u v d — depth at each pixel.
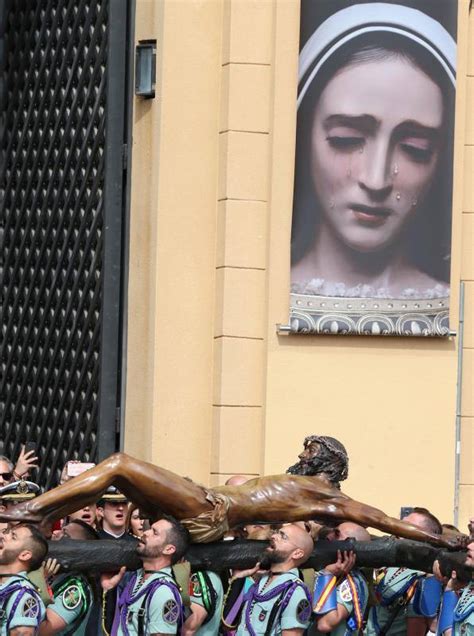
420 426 19.02
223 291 18.97
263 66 19.17
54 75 21.23
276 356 18.88
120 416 19.56
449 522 18.95
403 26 19.03
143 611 13.16
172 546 13.26
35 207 21.45
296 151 19.00
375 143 18.95
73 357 20.34
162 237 19.12
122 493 13.62
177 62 19.25
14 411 21.52
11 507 13.27
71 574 13.47
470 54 19.41
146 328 19.31
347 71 19.00
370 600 14.72
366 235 18.94
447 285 19.05
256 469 18.86
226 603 14.02
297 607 13.60
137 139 19.62
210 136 19.30
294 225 18.95
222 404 18.84
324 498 13.95
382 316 18.91
